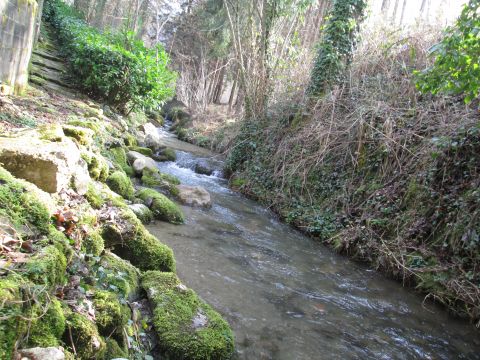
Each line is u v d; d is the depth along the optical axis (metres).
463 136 5.46
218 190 8.46
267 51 10.37
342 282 4.89
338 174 7.23
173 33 24.36
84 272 2.49
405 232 5.56
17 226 2.08
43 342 1.64
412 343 3.74
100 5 22.50
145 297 3.06
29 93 7.22
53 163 2.92
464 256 4.82
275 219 7.27
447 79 4.11
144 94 10.02
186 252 4.56
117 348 2.17
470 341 3.98
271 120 9.80
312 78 9.25
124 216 3.78
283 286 4.38
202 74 18.62
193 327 2.80
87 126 6.00
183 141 14.56
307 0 10.80
